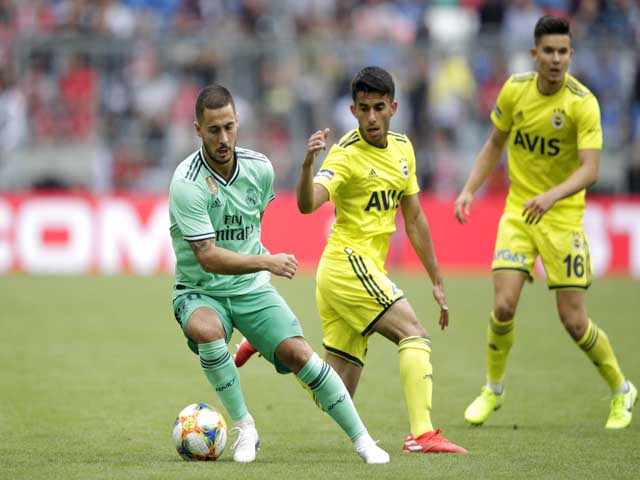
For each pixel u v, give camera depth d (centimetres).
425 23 7419
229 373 2169
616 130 6944
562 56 2636
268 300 2197
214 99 2070
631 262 6481
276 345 2175
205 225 2117
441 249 6644
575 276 2736
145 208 6450
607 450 2291
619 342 4125
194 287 2220
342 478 1922
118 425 2597
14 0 7556
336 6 7794
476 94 7012
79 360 3669
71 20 7331
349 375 2416
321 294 2386
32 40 6781
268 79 6838
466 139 6975
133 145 6788
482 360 3788
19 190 6762
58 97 6775
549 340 4256
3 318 4666
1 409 2794
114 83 6825
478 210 6644
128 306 5100
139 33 6962
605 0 7738
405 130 6925
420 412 2250
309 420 2734
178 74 6869
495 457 2183
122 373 3428
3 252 6391
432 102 6950
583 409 2911
